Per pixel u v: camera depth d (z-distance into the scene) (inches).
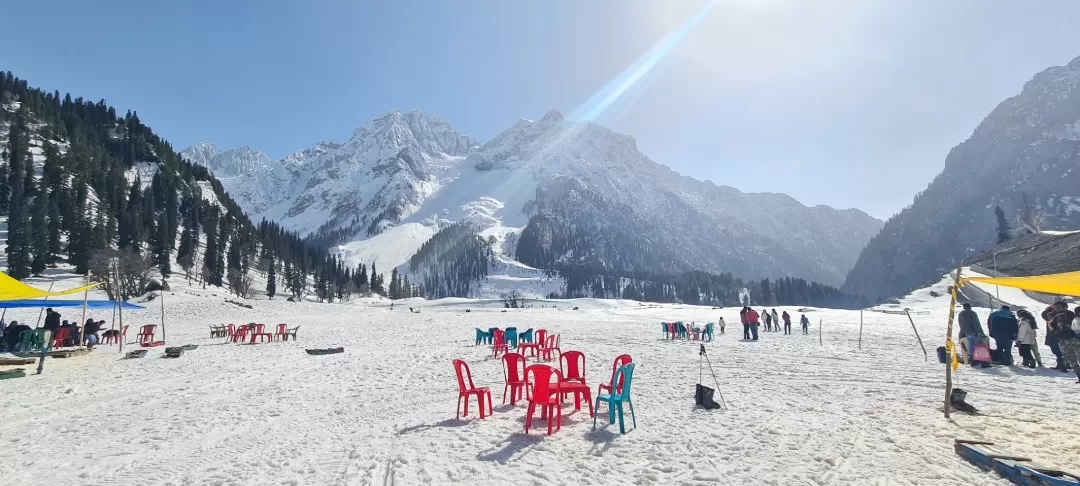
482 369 554.9
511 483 213.6
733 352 683.4
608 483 213.2
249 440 287.7
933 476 215.5
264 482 221.3
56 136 4662.9
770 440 269.0
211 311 1786.4
